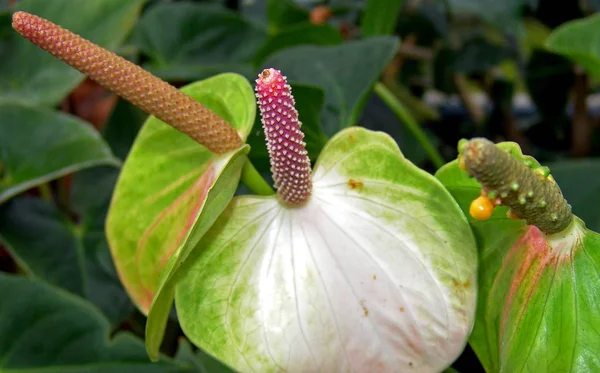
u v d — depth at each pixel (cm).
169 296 43
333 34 65
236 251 43
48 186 70
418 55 93
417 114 89
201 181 46
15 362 54
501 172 38
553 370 40
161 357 55
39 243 63
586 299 40
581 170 60
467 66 85
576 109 85
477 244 43
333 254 43
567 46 58
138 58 78
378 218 43
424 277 42
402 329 42
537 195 39
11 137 60
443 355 42
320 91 52
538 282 42
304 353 42
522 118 107
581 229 41
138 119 68
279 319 42
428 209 42
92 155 59
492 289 44
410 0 91
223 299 43
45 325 55
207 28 75
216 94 46
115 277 62
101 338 55
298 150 43
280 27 76
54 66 63
